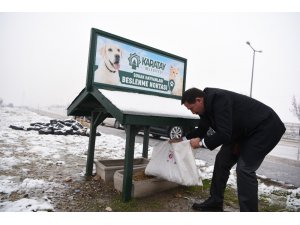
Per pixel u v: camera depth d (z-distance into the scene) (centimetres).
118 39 423
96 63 398
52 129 997
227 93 301
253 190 277
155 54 479
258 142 286
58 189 383
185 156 339
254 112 294
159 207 339
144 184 367
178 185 419
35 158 567
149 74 470
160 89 491
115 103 335
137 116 328
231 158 333
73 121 1263
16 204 317
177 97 524
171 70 510
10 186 381
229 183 473
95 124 449
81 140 893
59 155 618
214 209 341
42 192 368
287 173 653
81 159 594
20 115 2062
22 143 738
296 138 2678
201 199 380
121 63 428
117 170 402
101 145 827
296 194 430
